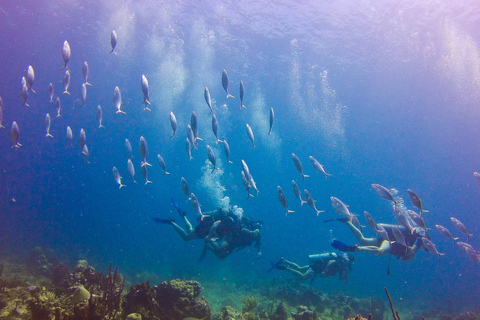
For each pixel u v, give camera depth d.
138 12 21.86
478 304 14.77
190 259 18.12
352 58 25.92
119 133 84.06
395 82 31.17
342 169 107.44
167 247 21.95
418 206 5.61
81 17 24.05
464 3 17.38
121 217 38.97
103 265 13.05
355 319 3.51
